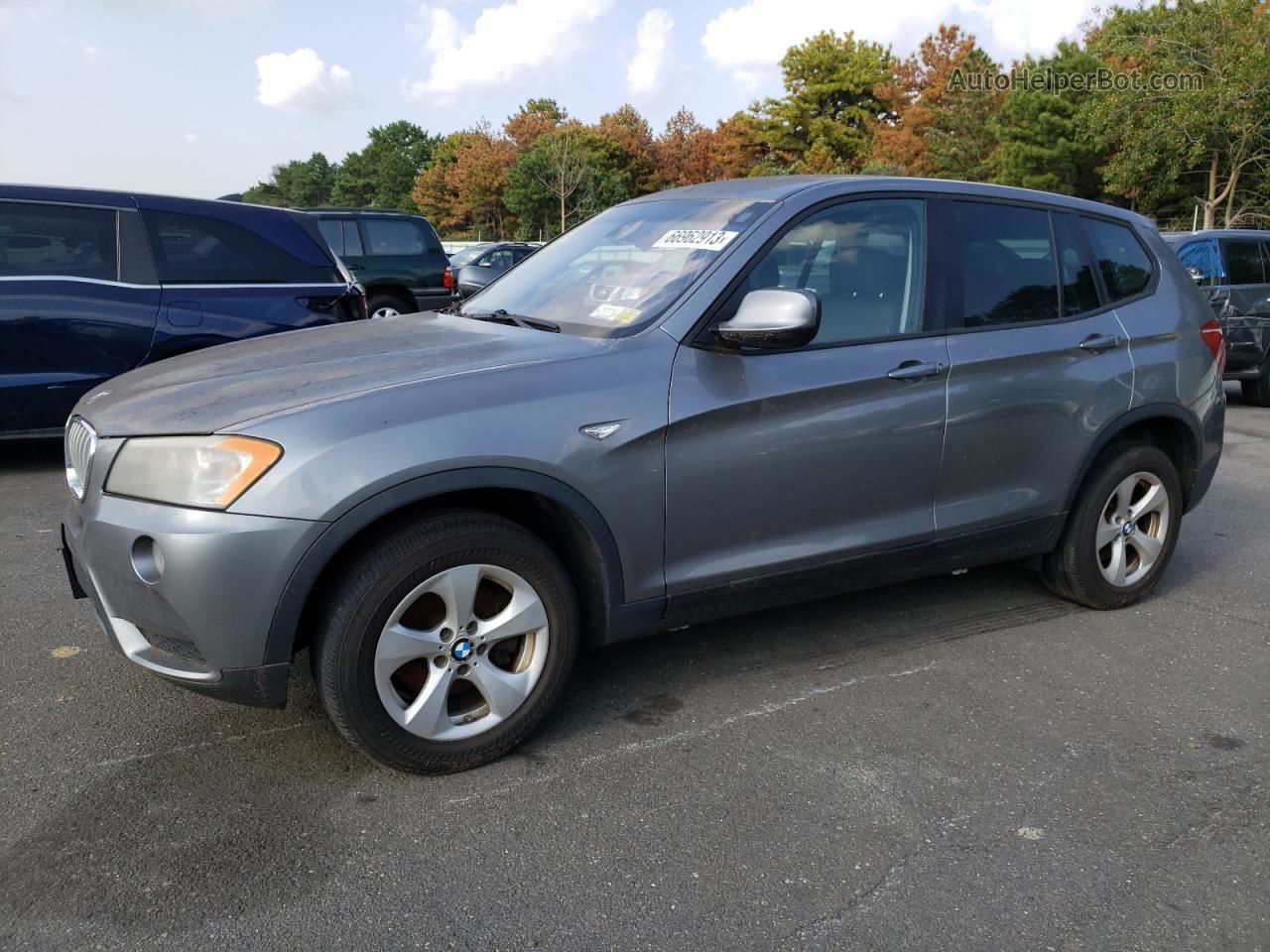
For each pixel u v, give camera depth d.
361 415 2.61
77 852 2.47
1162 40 26.56
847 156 60.59
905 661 3.71
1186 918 2.30
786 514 3.29
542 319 3.42
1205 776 2.93
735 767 2.94
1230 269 10.27
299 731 3.09
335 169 150.25
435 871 2.43
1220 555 5.16
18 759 2.90
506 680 2.89
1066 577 4.19
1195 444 4.41
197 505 2.50
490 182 71.69
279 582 2.51
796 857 2.51
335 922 2.24
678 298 3.17
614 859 2.49
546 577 2.89
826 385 3.27
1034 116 37.66
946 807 2.74
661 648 3.79
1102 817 2.71
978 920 2.28
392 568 2.62
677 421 3.00
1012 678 3.59
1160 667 3.71
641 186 67.50
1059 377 3.86
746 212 3.44
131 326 6.12
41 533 5.09
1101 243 4.25
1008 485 3.81
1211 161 27.83
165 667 2.62
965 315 3.70
